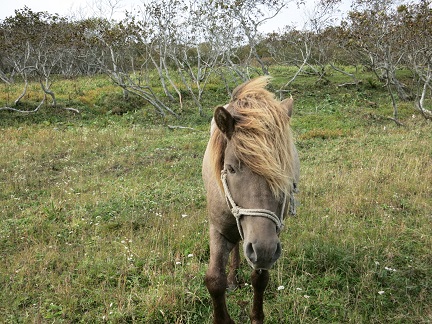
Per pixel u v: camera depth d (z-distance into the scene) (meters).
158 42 17.36
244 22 15.19
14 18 17.66
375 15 13.43
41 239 4.95
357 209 5.46
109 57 22.83
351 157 8.31
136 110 16.08
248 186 2.25
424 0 12.13
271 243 2.12
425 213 5.29
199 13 15.50
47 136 11.70
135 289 3.69
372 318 3.31
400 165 7.33
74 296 3.68
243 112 2.37
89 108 16.09
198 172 7.83
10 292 3.76
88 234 5.12
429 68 12.91
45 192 6.95
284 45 24.27
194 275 3.91
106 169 8.40
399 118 13.12
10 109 14.55
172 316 3.37
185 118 14.71
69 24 19.44
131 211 5.72
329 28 18.64
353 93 17.95
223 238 2.88
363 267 3.95
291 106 2.65
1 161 8.98
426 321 3.21
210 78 21.23
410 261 4.10
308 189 6.37
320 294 3.59
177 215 5.48
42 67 18.41
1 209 6.10
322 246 4.34
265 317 3.34
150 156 9.20
